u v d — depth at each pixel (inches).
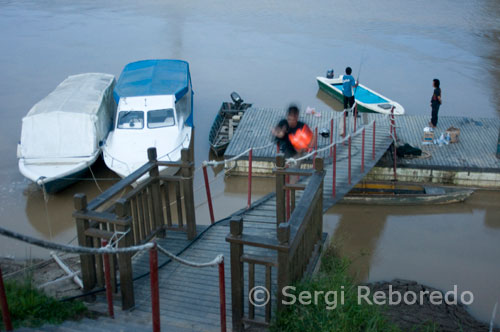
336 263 310.5
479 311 369.4
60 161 568.4
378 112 734.5
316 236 269.3
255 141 638.5
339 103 846.5
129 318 215.0
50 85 917.8
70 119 585.9
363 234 492.1
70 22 1397.6
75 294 238.8
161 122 614.9
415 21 1421.0
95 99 641.6
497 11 1546.5
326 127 660.1
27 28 1332.4
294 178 368.8
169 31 1310.3
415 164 579.5
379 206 537.0
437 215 529.0
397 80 954.7
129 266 221.9
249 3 1662.2
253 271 196.9
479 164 576.7
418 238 485.1
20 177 604.7
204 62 1059.9
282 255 188.7
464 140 636.7
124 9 1562.5
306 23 1400.1
